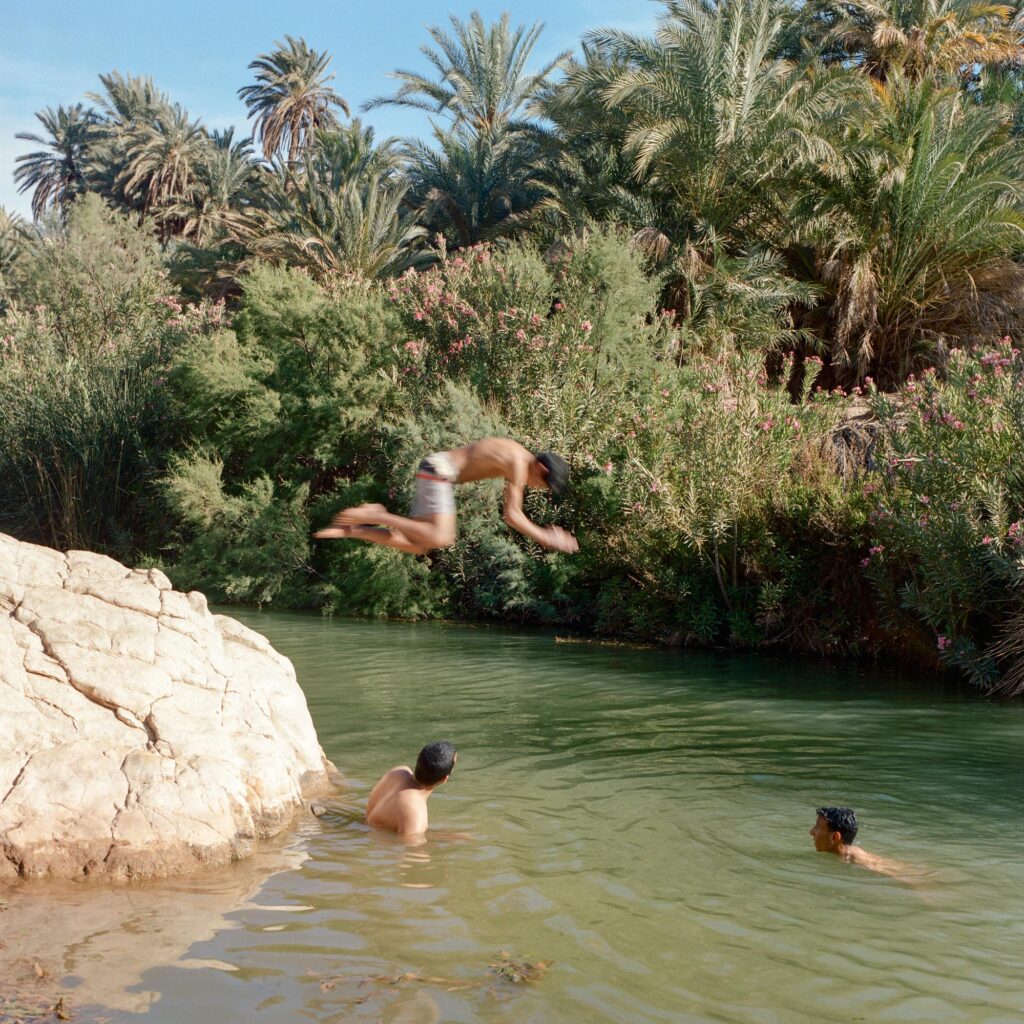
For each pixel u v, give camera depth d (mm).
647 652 15000
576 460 18203
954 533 12531
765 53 26484
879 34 28203
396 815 6684
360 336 22422
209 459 23375
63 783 5852
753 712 10625
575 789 7652
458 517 19016
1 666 6277
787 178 25062
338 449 22109
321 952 4781
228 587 20656
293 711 7855
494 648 15219
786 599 15383
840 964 4695
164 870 5781
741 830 6684
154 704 6492
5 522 26031
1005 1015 4223
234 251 42062
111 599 7125
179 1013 4148
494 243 34125
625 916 5242
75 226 36156
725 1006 4277
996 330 23094
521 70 41375
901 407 14930
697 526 15625
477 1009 4211
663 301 25000
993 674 12227
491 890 5602
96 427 24859
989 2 30922
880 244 23969
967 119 23969
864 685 12375
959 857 6180
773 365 25406
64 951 4746
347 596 19703
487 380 20188
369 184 38500
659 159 25797
